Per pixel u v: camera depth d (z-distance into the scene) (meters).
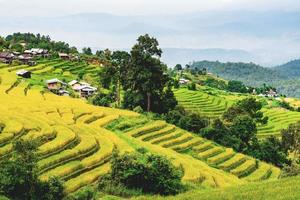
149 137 89.62
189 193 46.31
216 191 45.69
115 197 51.25
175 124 106.75
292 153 115.75
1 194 47.03
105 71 146.62
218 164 83.31
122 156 56.59
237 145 99.88
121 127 91.88
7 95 107.88
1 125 75.19
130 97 121.62
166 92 124.75
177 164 69.69
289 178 50.78
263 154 98.44
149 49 117.56
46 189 48.84
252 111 131.25
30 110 91.62
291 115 174.00
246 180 77.88
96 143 71.62
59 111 95.31
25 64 186.50
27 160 48.78
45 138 70.44
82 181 55.56
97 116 96.12
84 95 151.38
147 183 55.62
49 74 174.12
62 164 61.59
